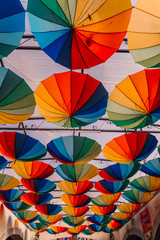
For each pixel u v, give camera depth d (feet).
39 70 25.77
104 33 12.16
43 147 22.26
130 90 16.28
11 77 14.88
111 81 27.68
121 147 21.54
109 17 11.71
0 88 14.62
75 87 15.56
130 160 22.47
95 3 11.42
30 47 23.30
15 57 24.17
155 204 47.73
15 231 58.90
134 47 13.20
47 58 24.52
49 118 17.66
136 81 16.01
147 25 12.51
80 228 63.52
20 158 22.13
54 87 15.66
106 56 13.42
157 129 34.81
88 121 17.97
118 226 62.18
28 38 22.63
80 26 11.82
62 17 11.69
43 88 15.90
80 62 13.66
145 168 27.73
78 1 11.31
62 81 15.52
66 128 34.83
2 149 21.62
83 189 31.12
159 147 23.82
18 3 11.83
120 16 11.82
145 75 15.83
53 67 25.49
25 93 15.46
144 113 16.92
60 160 22.75
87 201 37.37
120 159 22.59
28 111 16.58
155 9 12.21
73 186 30.86
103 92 16.39
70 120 17.38
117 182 32.30
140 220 55.98
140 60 13.83
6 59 24.27
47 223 52.11
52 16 11.84
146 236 52.11
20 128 34.01
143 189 32.45
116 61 25.34
